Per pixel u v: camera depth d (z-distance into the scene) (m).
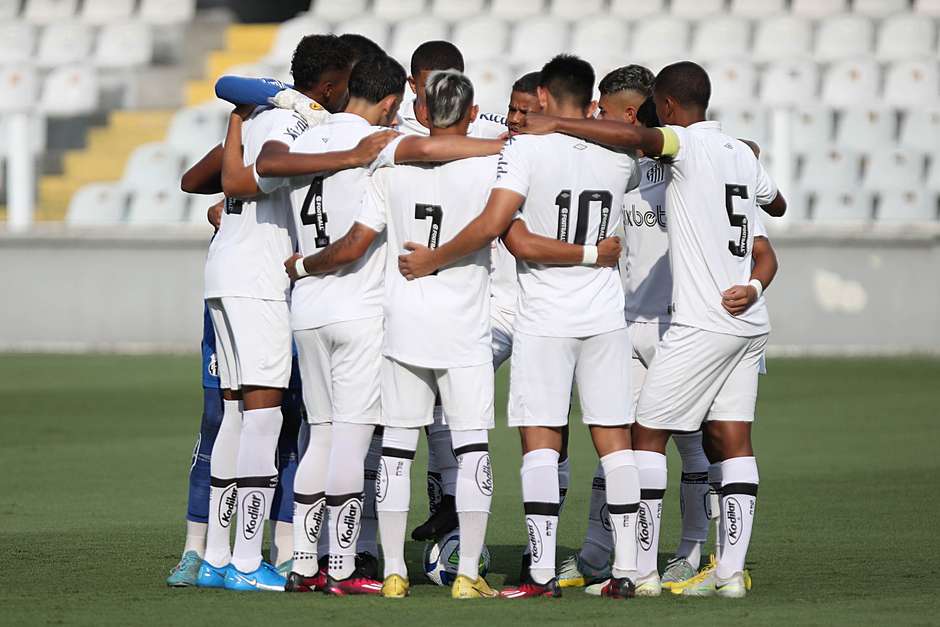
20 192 64.50
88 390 48.38
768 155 60.94
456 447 18.80
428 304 18.52
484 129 22.50
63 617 17.23
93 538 23.78
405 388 18.73
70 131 70.69
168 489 29.50
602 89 20.62
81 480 30.70
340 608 17.88
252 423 19.73
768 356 57.19
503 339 22.72
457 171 18.45
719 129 19.72
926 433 37.16
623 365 18.89
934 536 23.59
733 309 18.92
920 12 70.94
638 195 21.19
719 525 19.70
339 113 19.31
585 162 18.56
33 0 82.62
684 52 69.44
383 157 18.44
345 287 19.08
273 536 21.58
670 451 35.88
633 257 21.36
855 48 69.00
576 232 18.58
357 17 77.62
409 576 21.11
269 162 18.84
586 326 18.61
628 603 18.30
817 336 57.66
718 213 19.11
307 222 19.25
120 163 69.69
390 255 18.83
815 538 23.47
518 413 18.86
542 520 18.77
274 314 19.75
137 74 74.94
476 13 76.75
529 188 18.39
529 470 18.86
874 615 17.31
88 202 66.88
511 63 69.69
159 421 40.91
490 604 18.17
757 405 43.41
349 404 19.02
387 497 18.84
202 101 74.81
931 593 18.94
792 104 63.84
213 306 20.05
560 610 17.70
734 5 72.94
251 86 19.95
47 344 63.59
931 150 62.84
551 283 18.73
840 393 45.94
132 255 62.59
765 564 21.27
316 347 19.22
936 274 56.69
